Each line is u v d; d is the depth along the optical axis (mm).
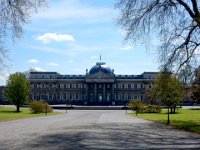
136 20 35719
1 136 27734
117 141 24531
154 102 105062
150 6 35000
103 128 37469
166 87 49625
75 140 24875
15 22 29766
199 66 33000
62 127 38906
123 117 71312
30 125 42562
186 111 104688
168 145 22359
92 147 20969
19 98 102875
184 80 33062
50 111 101875
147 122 50562
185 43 33031
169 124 45094
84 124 45031
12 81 102812
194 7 33312
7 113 89125
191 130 34781
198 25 31750
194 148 20781
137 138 26906
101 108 144250
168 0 34062
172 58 33375
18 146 21219
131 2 35719
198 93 52312
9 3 29047
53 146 21281
